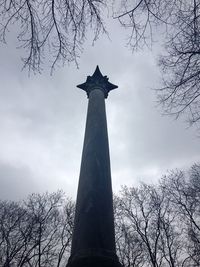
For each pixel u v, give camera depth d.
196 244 20.58
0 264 21.98
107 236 8.27
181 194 23.06
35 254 22.31
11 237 23.83
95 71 15.88
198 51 6.36
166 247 23.11
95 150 10.89
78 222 8.62
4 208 25.31
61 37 5.95
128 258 23.11
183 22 6.20
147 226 24.47
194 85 6.72
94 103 13.73
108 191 9.64
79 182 10.06
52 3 5.59
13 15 5.46
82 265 7.37
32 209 26.27
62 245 24.17
